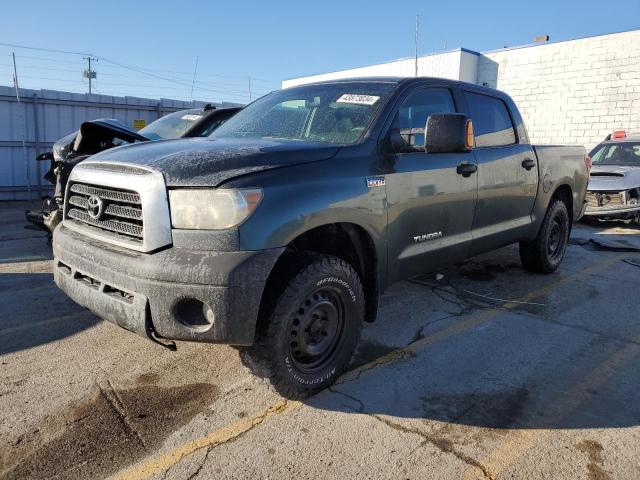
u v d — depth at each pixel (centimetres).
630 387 334
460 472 249
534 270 589
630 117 1616
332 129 361
